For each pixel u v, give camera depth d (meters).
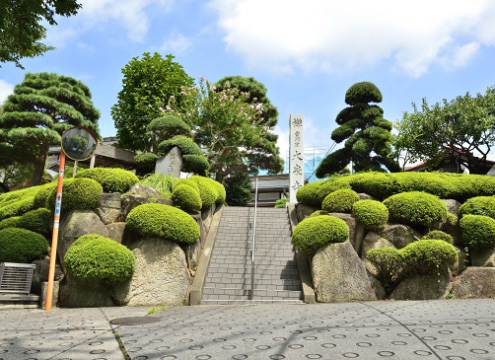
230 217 13.56
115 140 25.34
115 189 10.01
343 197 10.52
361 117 19.81
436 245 7.88
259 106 20.19
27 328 5.00
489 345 3.51
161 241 8.71
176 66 20.11
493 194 10.97
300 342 3.82
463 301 7.12
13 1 10.62
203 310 6.96
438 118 16.48
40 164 20.70
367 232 9.78
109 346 3.85
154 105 19.20
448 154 17.66
